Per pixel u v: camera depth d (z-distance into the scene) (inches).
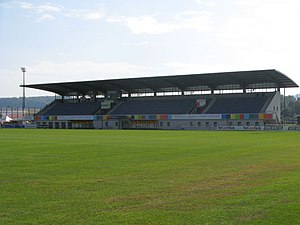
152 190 530.6
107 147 1362.0
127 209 421.4
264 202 447.2
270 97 3836.1
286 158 962.7
